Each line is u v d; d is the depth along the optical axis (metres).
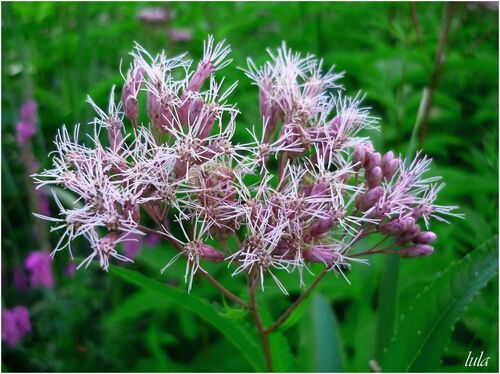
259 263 0.08
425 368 0.09
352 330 0.13
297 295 0.15
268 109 0.09
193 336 0.14
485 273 0.09
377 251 0.09
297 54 0.10
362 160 0.09
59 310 0.16
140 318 0.16
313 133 0.09
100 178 0.08
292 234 0.08
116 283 0.16
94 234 0.08
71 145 0.08
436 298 0.09
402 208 0.09
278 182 0.09
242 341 0.10
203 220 0.08
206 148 0.08
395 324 0.11
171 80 0.09
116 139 0.09
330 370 0.10
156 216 0.08
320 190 0.08
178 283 0.15
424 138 0.15
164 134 0.09
